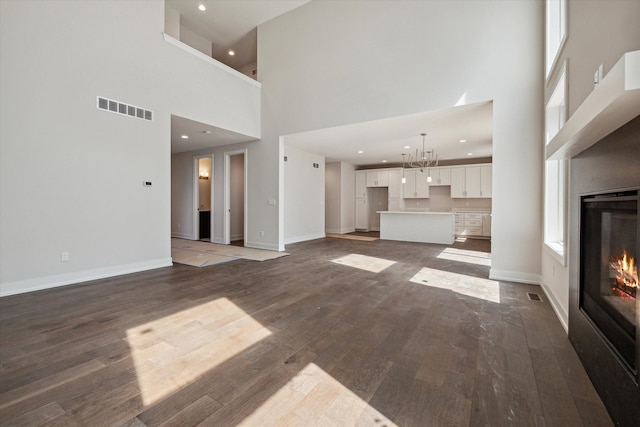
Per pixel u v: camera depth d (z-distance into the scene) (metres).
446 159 9.34
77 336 2.18
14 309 2.71
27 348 2.00
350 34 5.00
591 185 1.70
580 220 1.88
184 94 4.73
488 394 1.54
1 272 3.07
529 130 3.63
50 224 3.38
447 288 3.46
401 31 4.50
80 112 3.59
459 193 9.00
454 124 5.04
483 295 3.20
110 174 3.88
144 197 4.26
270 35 6.02
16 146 3.13
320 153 8.16
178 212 8.05
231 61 7.89
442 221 7.36
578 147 1.76
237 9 5.70
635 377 1.13
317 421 1.35
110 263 3.92
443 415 1.38
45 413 1.38
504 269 3.81
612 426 1.31
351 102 5.00
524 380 1.66
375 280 3.80
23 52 3.16
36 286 3.29
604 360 1.45
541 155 3.57
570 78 2.42
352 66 4.98
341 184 9.62
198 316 2.58
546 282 3.27
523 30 3.67
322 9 5.32
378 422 1.34
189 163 7.72
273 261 5.01
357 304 2.90
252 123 6.01
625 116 1.16
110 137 3.87
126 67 4.02
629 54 0.87
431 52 4.25
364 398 1.50
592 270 1.73
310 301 2.99
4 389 1.56
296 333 2.26
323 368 1.78
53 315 2.58
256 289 3.39
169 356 1.91
